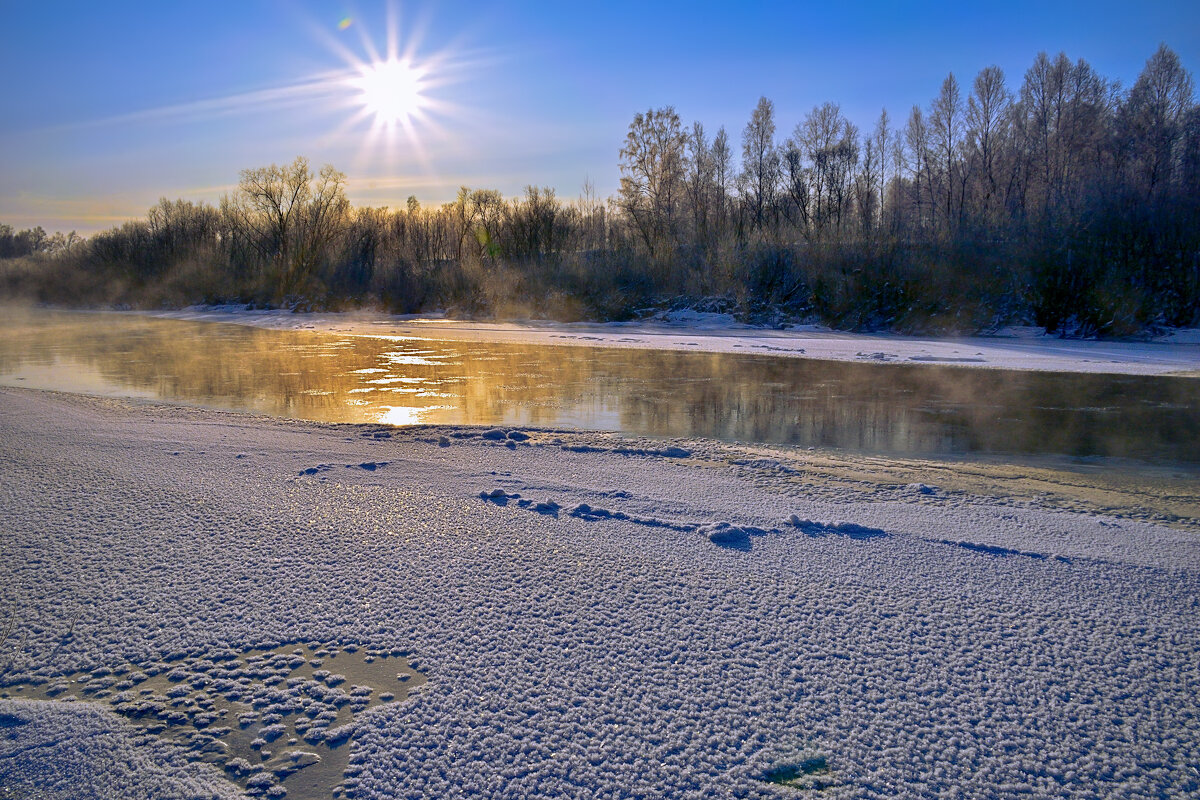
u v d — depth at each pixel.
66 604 4.56
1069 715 3.47
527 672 3.83
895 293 31.67
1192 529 6.38
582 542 5.64
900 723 3.41
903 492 7.35
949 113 42.75
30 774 3.06
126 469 7.71
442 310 40.44
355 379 16.47
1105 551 5.54
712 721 3.42
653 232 45.62
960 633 4.25
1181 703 3.56
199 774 3.07
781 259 36.19
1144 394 14.95
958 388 15.68
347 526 5.95
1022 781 3.04
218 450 8.67
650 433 10.64
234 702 3.58
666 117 46.91
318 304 43.28
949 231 33.44
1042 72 44.06
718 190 47.59
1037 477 8.25
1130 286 28.36
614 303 36.34
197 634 4.21
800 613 4.49
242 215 52.88
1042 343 26.28
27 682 3.76
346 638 4.17
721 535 5.73
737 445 9.72
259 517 6.15
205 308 47.47
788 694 3.64
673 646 4.09
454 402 13.38
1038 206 34.62
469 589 4.80
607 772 3.08
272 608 4.52
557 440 9.65
